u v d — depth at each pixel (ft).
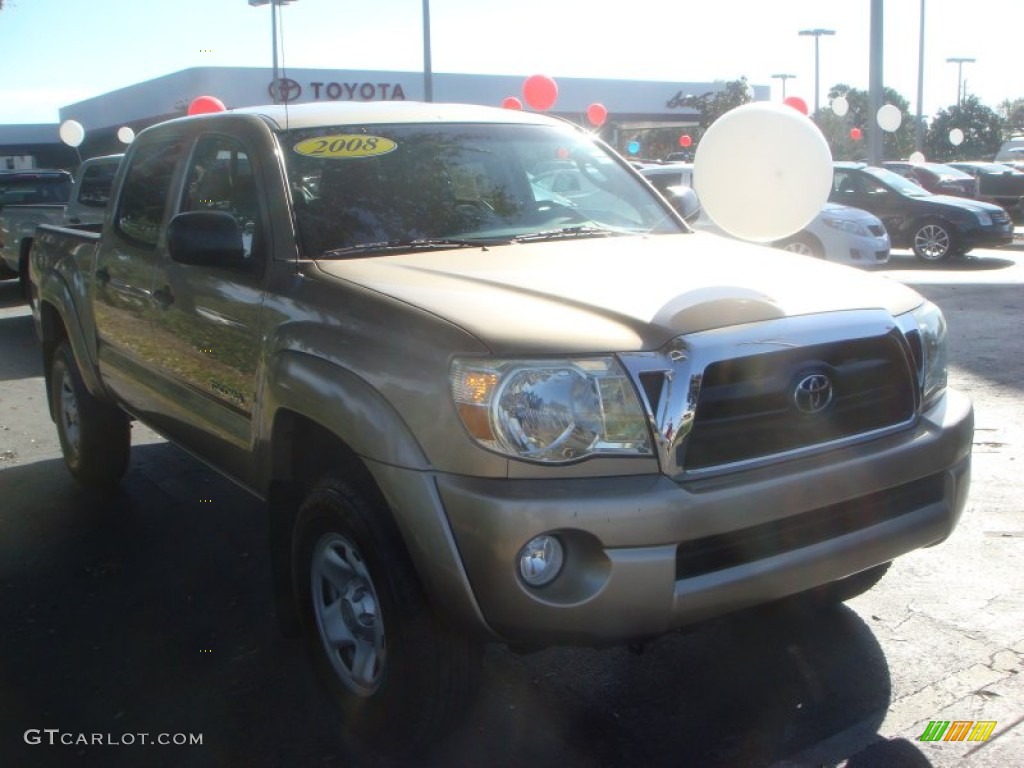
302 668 12.75
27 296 42.42
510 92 122.52
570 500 9.07
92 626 13.94
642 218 15.12
